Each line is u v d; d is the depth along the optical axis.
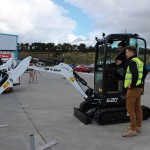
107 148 5.40
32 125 7.17
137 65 5.92
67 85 17.58
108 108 7.20
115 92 7.13
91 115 7.23
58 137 6.12
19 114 8.51
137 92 6.05
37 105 10.07
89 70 39.84
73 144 5.65
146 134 6.29
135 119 6.11
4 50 31.73
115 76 7.12
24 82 19.56
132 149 5.33
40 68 7.76
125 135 6.09
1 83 7.51
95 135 6.25
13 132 6.54
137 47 7.16
